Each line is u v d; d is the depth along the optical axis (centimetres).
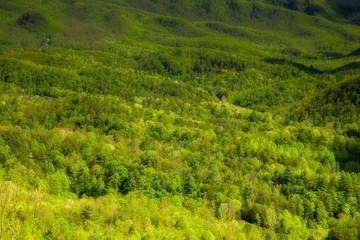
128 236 10162
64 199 12412
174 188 14225
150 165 15250
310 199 15188
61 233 9069
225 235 11931
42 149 15488
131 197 13162
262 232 12850
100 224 10575
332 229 13275
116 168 14638
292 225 13388
